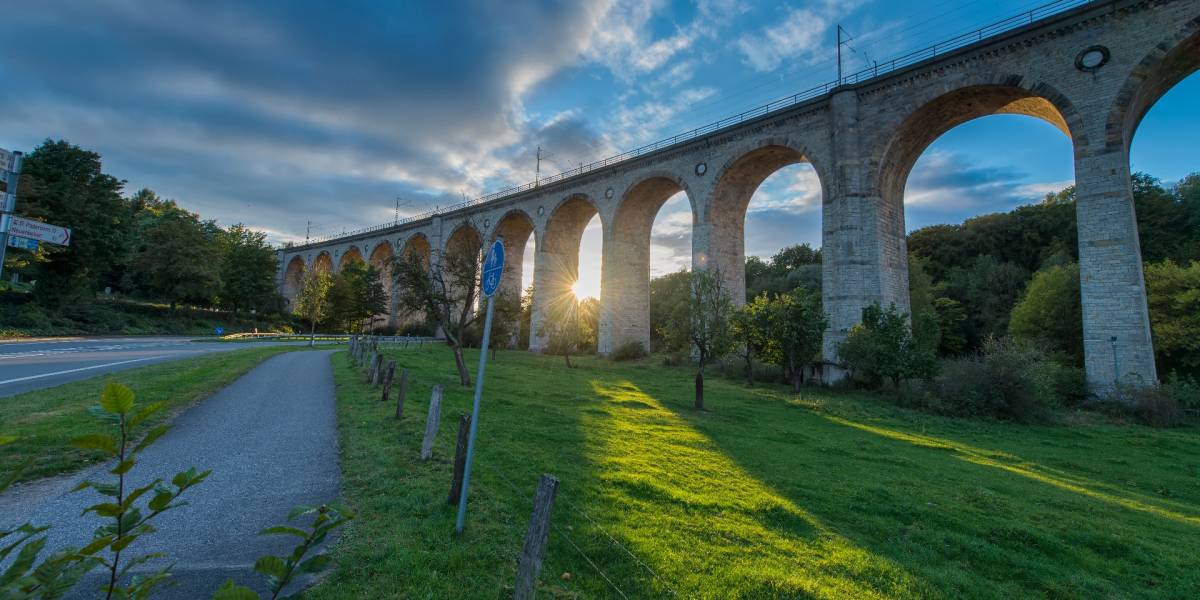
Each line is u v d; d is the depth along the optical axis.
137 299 65.69
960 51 27.70
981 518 8.77
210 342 42.69
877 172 30.75
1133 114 24.48
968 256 63.59
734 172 38.84
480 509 6.70
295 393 15.72
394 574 4.92
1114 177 23.02
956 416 21.88
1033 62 25.61
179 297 58.59
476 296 22.44
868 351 26.33
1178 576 7.08
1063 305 39.16
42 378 15.75
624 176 45.69
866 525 8.13
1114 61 23.38
